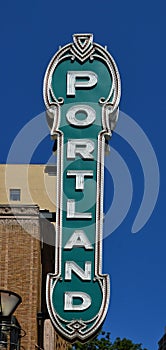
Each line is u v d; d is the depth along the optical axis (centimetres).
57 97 2898
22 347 4750
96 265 2681
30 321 4841
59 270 2686
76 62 2938
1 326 2402
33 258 4947
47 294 2664
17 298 2367
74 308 2644
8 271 4941
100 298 2652
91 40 2961
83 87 2902
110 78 2914
